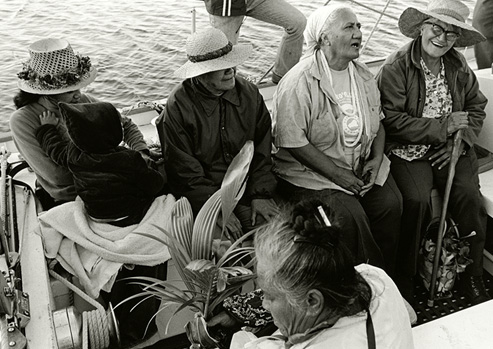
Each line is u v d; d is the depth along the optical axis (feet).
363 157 9.69
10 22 17.51
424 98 9.91
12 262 7.63
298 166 9.74
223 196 7.06
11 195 8.93
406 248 9.77
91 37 16.81
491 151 11.09
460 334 7.04
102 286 8.00
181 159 8.91
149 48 16.61
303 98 9.22
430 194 9.74
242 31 17.65
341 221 8.90
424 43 9.63
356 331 4.56
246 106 9.10
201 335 6.72
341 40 8.96
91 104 7.69
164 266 8.60
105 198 8.02
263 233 4.71
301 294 4.44
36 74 8.53
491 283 10.36
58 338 7.01
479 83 10.92
